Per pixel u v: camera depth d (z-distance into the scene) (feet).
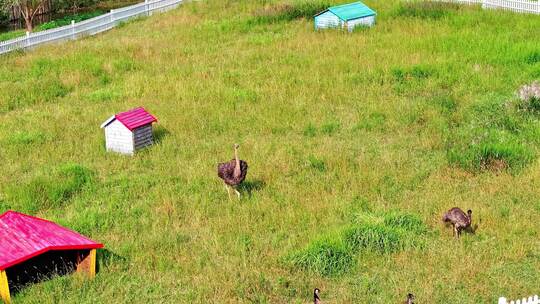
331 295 40.29
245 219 49.24
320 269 42.42
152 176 58.13
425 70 81.25
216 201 53.11
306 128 67.41
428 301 39.04
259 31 108.27
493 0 108.78
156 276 42.60
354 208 50.62
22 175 59.31
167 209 51.47
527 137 62.75
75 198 54.54
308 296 40.32
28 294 40.47
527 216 48.85
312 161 59.21
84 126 70.54
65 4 159.94
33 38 106.22
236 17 116.37
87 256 42.70
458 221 45.55
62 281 41.65
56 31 110.11
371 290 40.42
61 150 64.08
